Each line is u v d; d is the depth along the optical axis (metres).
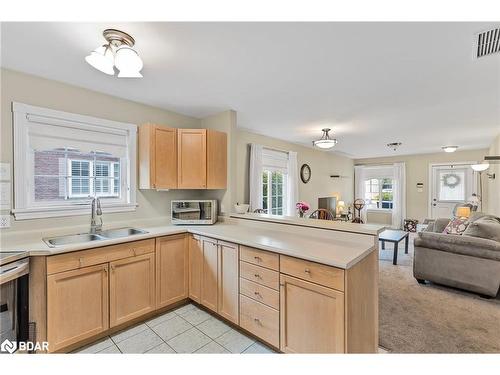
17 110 2.00
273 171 4.90
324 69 1.99
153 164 2.64
